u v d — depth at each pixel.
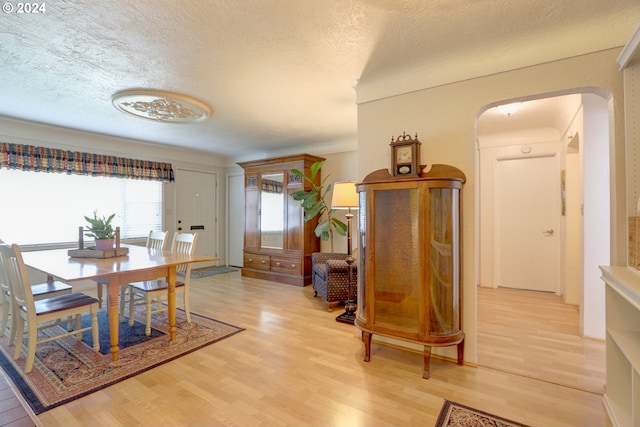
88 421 1.60
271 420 1.62
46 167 3.93
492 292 4.24
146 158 5.05
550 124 3.96
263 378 2.02
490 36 1.97
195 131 4.27
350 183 3.21
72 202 4.25
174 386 1.93
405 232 2.13
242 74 2.49
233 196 6.32
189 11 1.69
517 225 4.42
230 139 4.77
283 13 1.72
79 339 2.61
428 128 2.37
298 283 4.67
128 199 4.86
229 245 6.36
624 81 1.67
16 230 3.79
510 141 4.40
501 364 2.21
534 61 2.00
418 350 2.40
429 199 2.04
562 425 1.57
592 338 2.65
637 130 1.64
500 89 2.12
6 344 2.50
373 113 2.61
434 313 2.07
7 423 1.58
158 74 2.49
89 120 3.70
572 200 3.63
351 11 1.70
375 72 2.45
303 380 2.00
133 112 3.28
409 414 1.66
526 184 4.37
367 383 1.96
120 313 3.10
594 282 2.65
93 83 2.65
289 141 4.93
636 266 1.56
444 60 2.26
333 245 5.08
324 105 3.22
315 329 2.88
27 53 2.14
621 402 1.64
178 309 3.47
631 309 1.66
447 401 1.77
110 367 2.15
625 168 1.71
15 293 2.27
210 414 1.67
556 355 2.35
